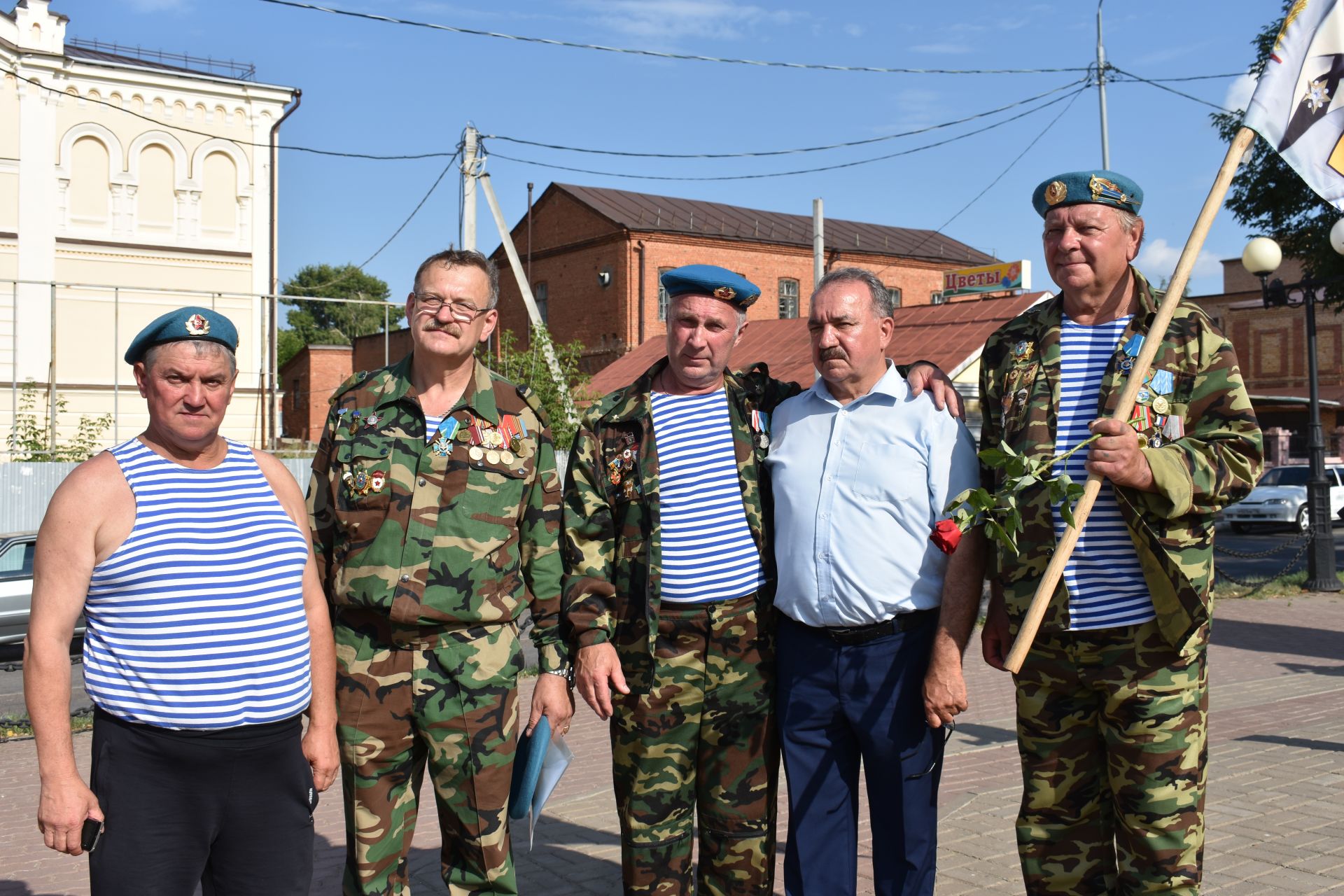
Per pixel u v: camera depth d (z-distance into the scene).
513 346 14.84
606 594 3.41
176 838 2.71
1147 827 2.91
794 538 3.39
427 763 3.37
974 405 19.81
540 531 3.41
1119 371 2.97
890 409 3.37
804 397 3.55
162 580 2.68
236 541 2.79
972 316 20.94
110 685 2.67
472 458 3.29
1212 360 2.94
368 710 3.19
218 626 2.72
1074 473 2.97
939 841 4.75
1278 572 16.88
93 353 22.42
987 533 2.81
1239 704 7.71
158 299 22.95
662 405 3.52
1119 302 3.07
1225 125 20.19
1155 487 2.74
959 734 6.92
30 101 21.86
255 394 23.58
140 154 22.88
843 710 3.34
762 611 3.43
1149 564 2.84
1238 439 2.89
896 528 3.29
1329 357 37.81
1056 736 3.07
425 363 3.33
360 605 3.20
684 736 3.39
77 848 2.58
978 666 9.40
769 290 34.91
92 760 2.72
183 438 2.76
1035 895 3.12
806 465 3.42
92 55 24.23
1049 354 3.09
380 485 3.22
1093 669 2.96
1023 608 3.01
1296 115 2.88
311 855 2.94
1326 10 2.94
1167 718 2.90
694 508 3.41
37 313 21.98
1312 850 4.48
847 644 3.32
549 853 4.86
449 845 3.35
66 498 2.65
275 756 2.81
